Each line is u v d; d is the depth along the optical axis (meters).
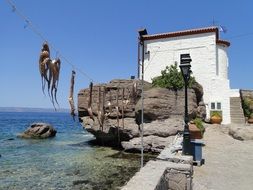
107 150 28.00
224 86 31.42
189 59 13.70
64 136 47.78
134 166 20.31
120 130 26.97
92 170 19.23
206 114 31.48
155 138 25.08
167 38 34.00
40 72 4.96
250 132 22.62
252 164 14.24
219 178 11.55
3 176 17.73
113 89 27.70
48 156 25.22
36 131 44.09
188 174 9.14
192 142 13.81
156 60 34.34
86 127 30.08
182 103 27.19
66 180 16.78
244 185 10.68
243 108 32.84
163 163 9.61
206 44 32.28
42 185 15.76
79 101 30.91
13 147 31.98
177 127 25.17
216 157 15.86
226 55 34.06
